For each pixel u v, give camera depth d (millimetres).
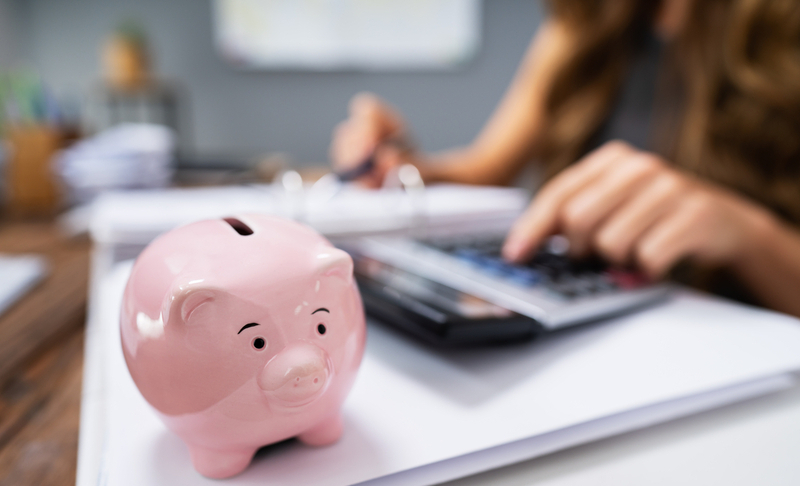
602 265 338
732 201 388
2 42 1679
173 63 1998
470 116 2207
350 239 417
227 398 145
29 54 1880
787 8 490
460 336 206
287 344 148
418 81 2145
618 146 390
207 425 147
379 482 152
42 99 803
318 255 159
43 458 190
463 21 2088
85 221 590
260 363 145
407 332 249
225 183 780
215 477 149
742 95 522
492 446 159
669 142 652
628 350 225
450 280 290
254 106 2074
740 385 201
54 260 476
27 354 275
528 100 905
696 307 284
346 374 161
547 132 769
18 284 369
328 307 156
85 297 370
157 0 1945
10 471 182
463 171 829
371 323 261
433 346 233
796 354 220
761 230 375
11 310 343
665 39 697
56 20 1902
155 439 167
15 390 245
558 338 242
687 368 207
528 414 175
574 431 173
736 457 171
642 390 190
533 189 772
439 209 465
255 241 160
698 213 346
